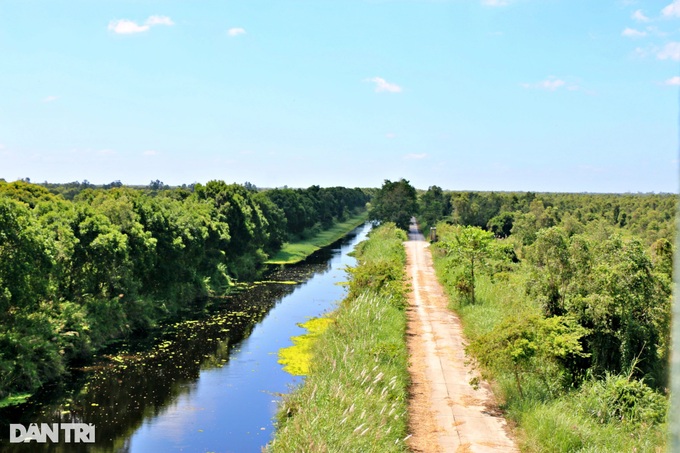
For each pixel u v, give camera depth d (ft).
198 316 129.18
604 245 75.82
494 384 69.41
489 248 116.06
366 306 100.22
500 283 114.21
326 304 143.02
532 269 80.64
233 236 192.75
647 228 203.51
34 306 93.09
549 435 50.75
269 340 108.58
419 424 57.82
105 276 113.50
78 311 102.06
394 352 74.08
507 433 55.77
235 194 212.02
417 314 111.75
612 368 70.23
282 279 184.03
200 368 91.97
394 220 321.32
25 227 85.92
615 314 71.10
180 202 191.83
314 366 79.41
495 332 62.90
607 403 58.54
